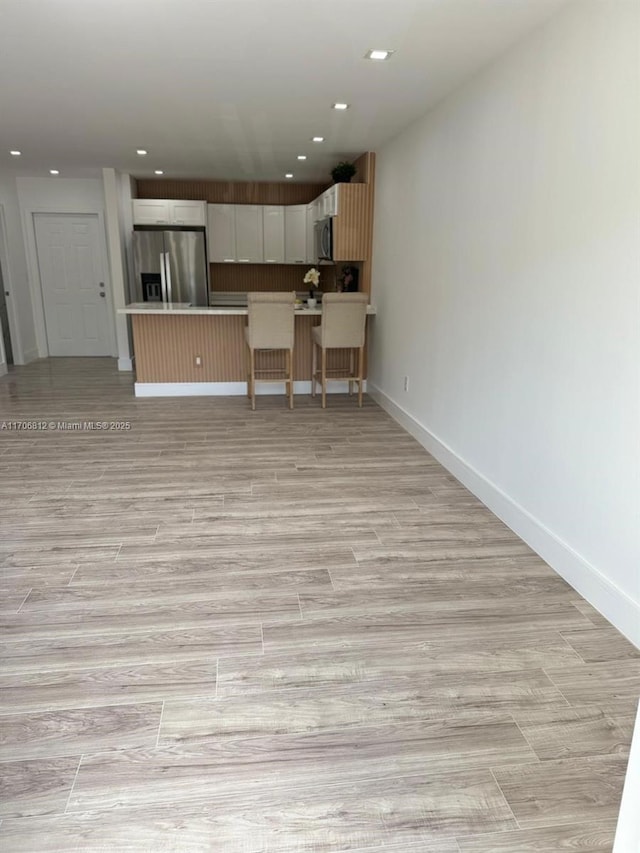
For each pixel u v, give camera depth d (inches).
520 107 115.5
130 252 300.5
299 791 62.4
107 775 63.8
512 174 119.8
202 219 302.8
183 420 207.0
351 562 110.0
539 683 79.0
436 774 64.8
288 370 223.8
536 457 113.8
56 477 151.8
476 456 142.3
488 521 128.3
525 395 117.3
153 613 93.4
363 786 63.1
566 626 91.3
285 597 98.4
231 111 167.3
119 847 56.1
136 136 200.7
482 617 93.5
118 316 288.4
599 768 65.9
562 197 102.1
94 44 116.2
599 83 91.0
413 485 149.1
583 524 98.9
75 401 233.0
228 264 333.7
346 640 87.6
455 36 112.3
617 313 88.4
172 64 128.2
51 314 332.5
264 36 112.1
